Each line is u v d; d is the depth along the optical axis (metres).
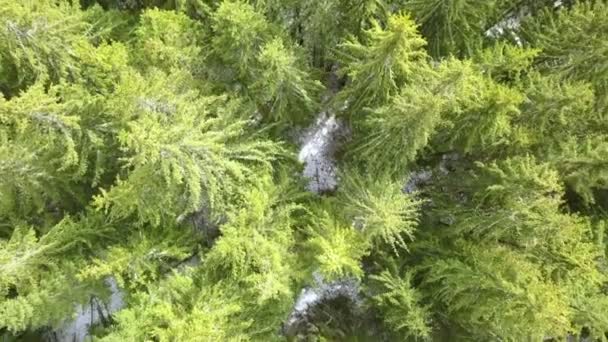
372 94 12.05
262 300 10.90
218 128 11.61
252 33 11.32
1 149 10.06
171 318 10.77
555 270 12.48
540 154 12.37
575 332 10.87
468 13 12.15
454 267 12.20
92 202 11.34
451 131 12.15
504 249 12.28
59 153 11.25
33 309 10.96
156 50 11.21
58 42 10.53
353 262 11.08
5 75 11.05
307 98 12.48
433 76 10.25
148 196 10.91
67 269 11.51
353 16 12.22
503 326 11.59
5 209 11.57
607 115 12.24
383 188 11.52
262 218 11.58
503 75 12.34
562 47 12.42
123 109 10.41
